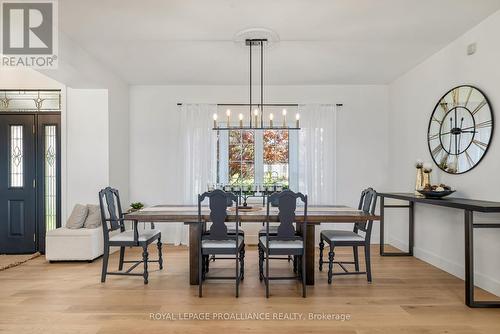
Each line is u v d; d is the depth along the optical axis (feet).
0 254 16.40
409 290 10.99
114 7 9.95
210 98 18.79
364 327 8.39
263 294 10.66
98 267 13.69
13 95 16.56
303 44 12.85
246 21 10.89
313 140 18.39
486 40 10.80
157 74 16.76
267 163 18.84
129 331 8.16
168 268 13.62
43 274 12.73
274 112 18.76
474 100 11.25
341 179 18.67
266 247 10.55
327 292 10.82
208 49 13.41
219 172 18.81
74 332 8.11
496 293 10.27
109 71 16.16
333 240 11.86
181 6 9.89
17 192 16.52
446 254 13.05
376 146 18.70
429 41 12.59
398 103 17.34
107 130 16.14
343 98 18.75
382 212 15.56
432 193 11.70
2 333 8.04
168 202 18.61
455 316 9.01
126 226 17.90
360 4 9.80
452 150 12.44
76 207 15.08
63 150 16.16
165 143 18.74
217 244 10.76
